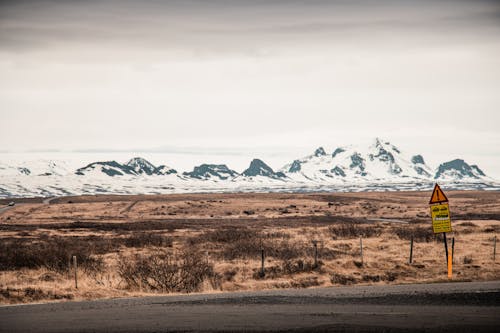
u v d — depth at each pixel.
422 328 35.62
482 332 34.50
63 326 37.00
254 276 70.69
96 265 78.00
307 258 84.25
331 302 46.34
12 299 53.09
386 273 71.25
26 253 85.00
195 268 67.31
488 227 146.38
